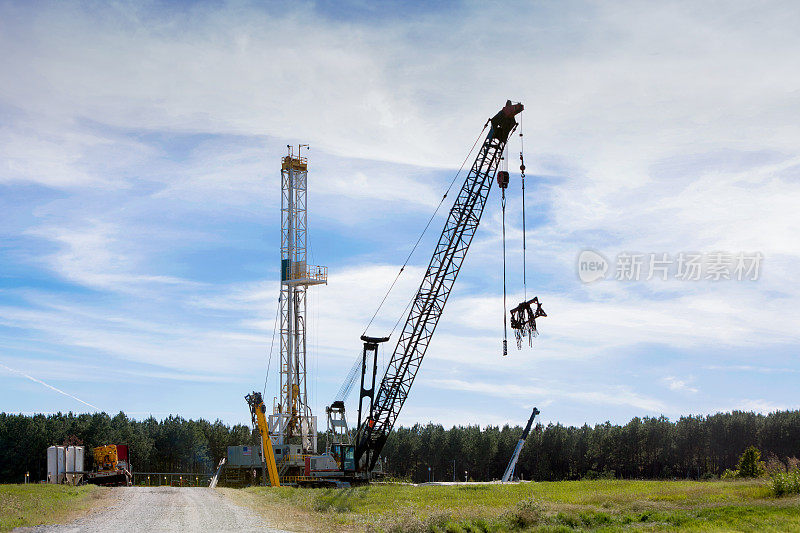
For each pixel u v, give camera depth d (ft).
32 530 107.76
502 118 251.19
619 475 569.23
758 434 555.28
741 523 110.32
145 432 531.09
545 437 577.43
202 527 115.96
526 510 123.85
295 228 339.57
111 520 123.44
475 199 259.60
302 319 335.67
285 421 323.57
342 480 268.82
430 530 112.98
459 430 609.83
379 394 276.21
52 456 248.32
